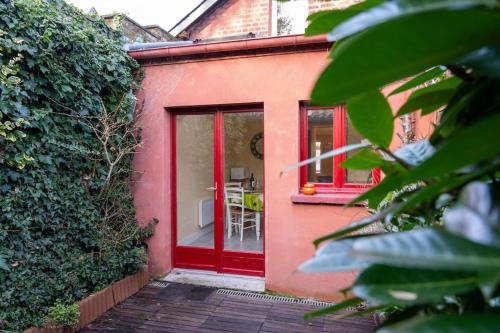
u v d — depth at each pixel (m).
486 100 0.41
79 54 2.94
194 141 3.92
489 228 0.31
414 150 0.66
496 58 0.31
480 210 0.33
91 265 3.06
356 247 0.33
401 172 0.58
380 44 0.30
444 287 0.37
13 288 2.32
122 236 3.51
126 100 3.50
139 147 3.79
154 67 3.76
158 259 3.82
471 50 0.32
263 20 5.52
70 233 2.91
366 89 0.39
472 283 0.37
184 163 3.96
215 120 3.83
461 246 0.31
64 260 2.81
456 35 0.29
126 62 3.59
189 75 3.66
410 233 0.34
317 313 0.52
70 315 2.60
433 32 0.29
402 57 0.32
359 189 3.36
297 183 3.39
